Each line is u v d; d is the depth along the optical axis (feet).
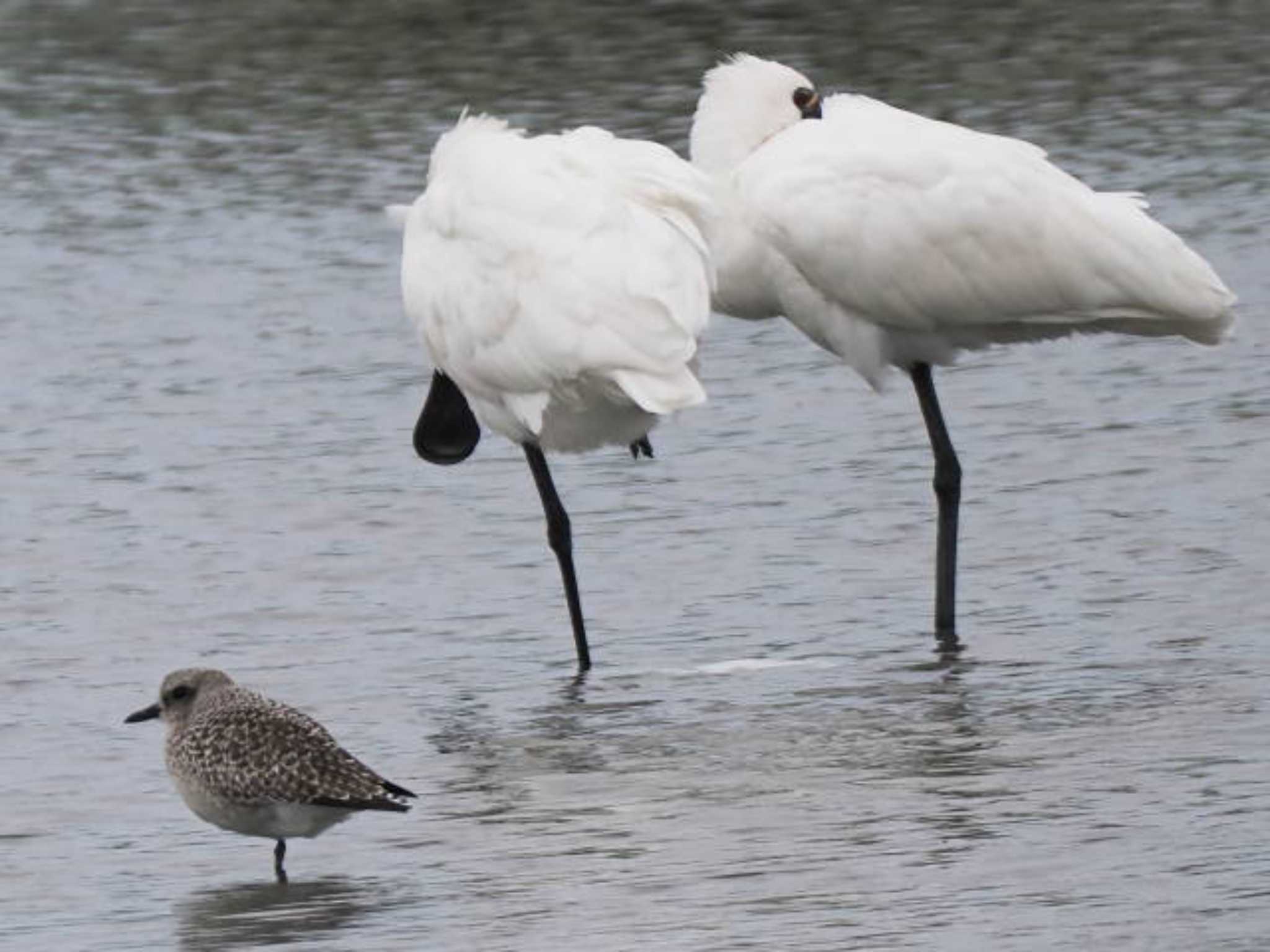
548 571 54.70
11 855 37.91
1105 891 32.60
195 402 69.97
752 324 76.38
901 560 53.83
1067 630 47.70
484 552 56.34
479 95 106.63
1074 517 55.77
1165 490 57.31
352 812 36.35
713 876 34.53
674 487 60.49
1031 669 45.09
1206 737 39.78
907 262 51.08
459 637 50.11
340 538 57.72
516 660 48.26
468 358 48.42
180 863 37.19
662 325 45.85
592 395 47.47
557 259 46.70
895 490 59.11
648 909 33.30
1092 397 65.92
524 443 49.26
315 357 74.33
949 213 50.93
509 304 47.16
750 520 57.47
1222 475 58.13
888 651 47.19
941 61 110.32
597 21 118.62
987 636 47.78
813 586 52.21
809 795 38.14
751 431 65.05
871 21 117.19
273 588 54.08
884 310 51.72
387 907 34.42
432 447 54.95
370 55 115.03
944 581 48.88
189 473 63.36
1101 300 51.34
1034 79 107.14
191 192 95.35
